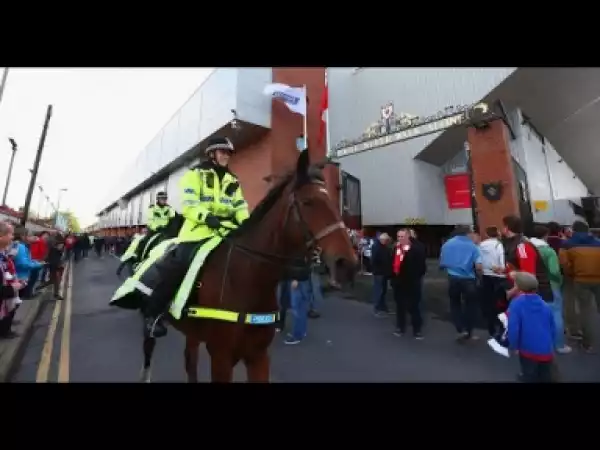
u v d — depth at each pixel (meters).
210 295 2.36
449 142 18.95
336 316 7.76
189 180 2.73
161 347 5.30
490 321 5.84
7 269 5.13
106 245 39.09
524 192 10.73
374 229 20.53
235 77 13.71
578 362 4.57
